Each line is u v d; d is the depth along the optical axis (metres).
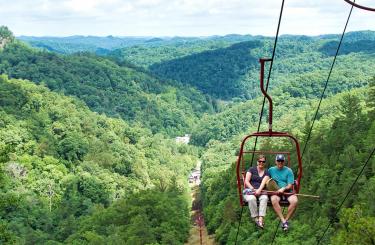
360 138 80.44
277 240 60.03
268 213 70.25
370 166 64.44
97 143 171.12
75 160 157.50
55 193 127.12
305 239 57.41
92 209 109.44
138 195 98.00
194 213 120.50
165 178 163.25
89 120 189.62
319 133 96.00
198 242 90.88
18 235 87.00
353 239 34.75
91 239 75.88
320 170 72.19
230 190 96.06
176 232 86.88
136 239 75.44
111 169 157.25
